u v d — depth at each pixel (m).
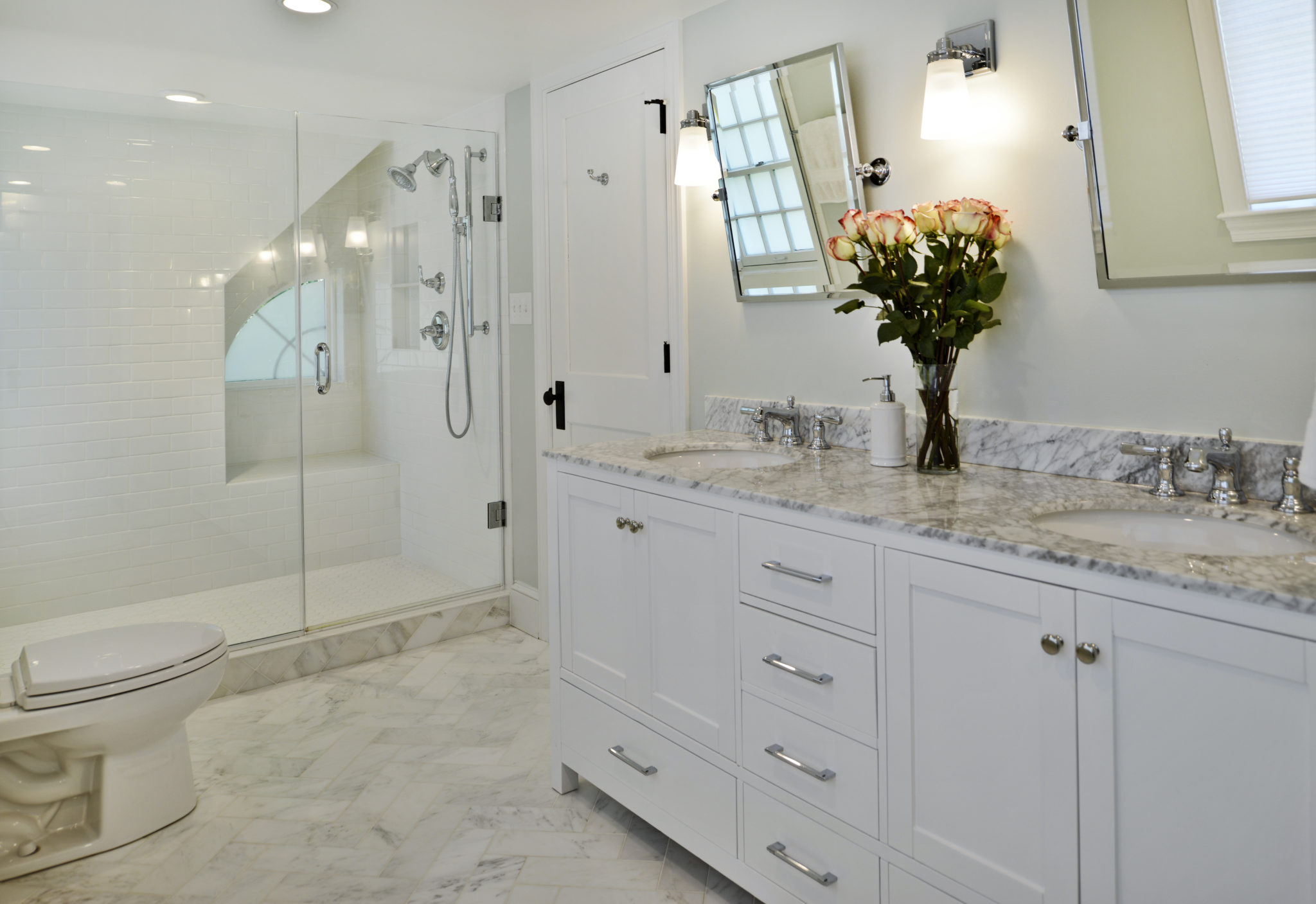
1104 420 1.74
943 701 1.39
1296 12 1.38
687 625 1.87
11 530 2.83
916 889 1.46
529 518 3.45
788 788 1.67
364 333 3.29
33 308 2.81
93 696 1.94
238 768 2.40
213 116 2.99
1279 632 1.02
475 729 2.64
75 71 3.02
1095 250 1.67
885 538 1.45
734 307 2.50
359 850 2.02
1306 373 1.46
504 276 3.50
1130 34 1.57
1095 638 1.19
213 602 3.09
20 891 1.87
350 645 3.15
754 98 2.29
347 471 3.29
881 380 1.98
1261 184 1.46
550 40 2.75
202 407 3.05
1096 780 1.21
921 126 1.99
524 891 1.86
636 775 2.04
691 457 2.31
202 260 3.03
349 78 3.14
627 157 2.79
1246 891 1.08
